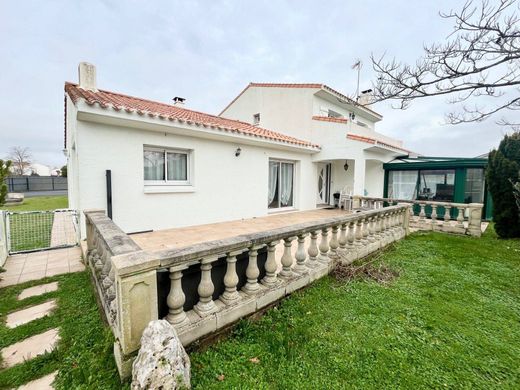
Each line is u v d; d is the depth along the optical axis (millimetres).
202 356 2334
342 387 2086
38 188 27859
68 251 5809
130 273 1912
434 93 4352
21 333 2725
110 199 5914
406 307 3455
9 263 4977
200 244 2562
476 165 10445
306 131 12266
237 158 8961
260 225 8047
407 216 7605
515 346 2697
